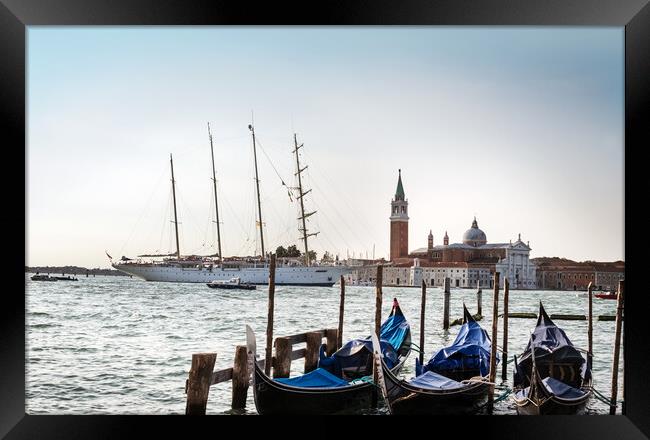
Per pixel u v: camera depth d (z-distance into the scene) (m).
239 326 48.50
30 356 30.81
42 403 21.36
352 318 59.00
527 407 18.38
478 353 21.12
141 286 113.19
